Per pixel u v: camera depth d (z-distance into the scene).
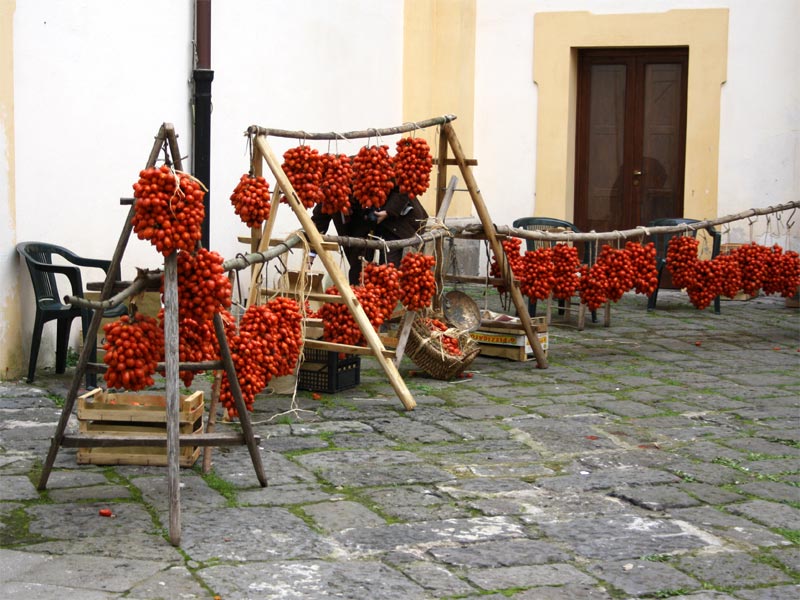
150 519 4.23
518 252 8.09
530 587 3.67
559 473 5.02
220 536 4.06
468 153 12.41
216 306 4.37
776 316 10.41
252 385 5.01
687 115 11.91
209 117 8.20
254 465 4.62
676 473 5.05
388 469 5.00
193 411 4.88
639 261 8.20
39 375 6.73
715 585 3.72
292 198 6.04
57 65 6.91
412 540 4.08
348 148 10.58
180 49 8.05
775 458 5.37
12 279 6.54
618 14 12.04
